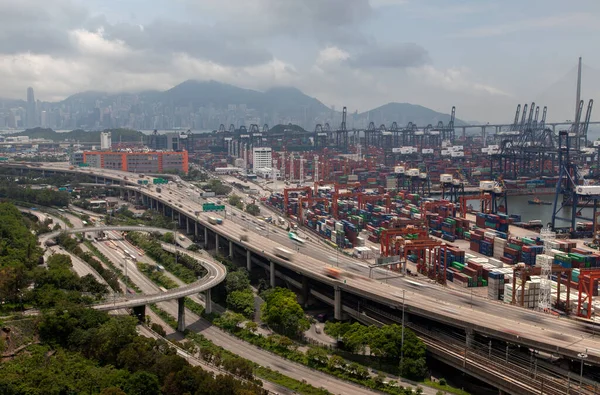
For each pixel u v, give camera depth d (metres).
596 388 191.62
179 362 192.88
